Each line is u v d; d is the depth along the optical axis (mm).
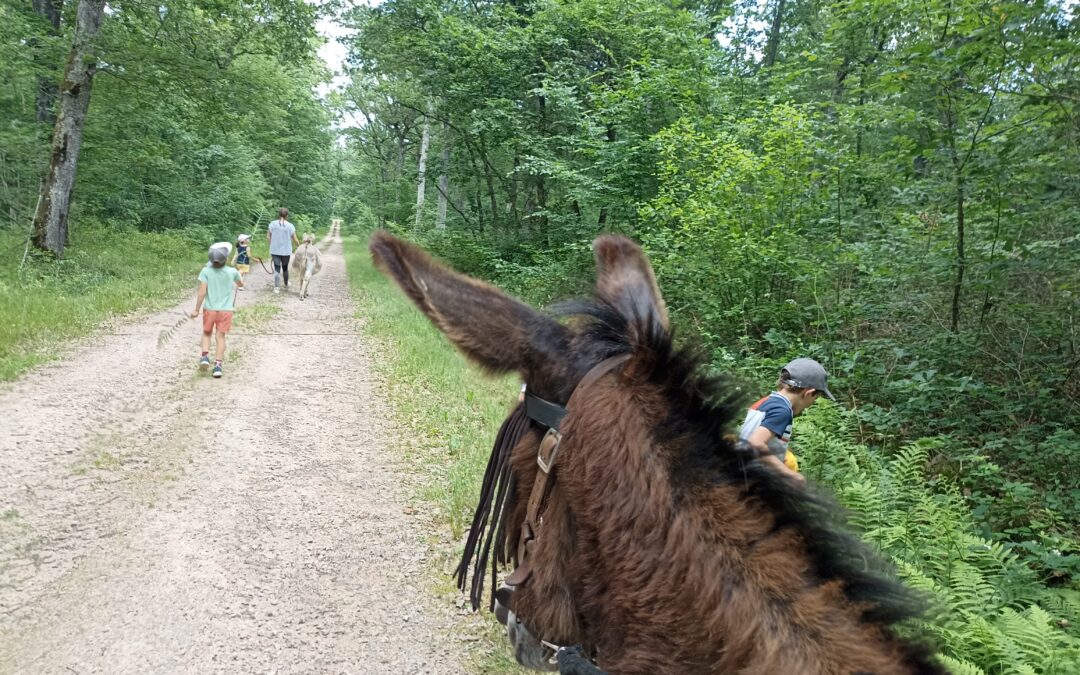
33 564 4941
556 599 1448
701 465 1276
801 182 10086
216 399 8805
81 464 6559
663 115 15242
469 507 6086
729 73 16531
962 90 7406
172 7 17875
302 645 4316
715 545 1217
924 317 8789
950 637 3846
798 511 1271
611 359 1454
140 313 13562
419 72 21297
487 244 20375
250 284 19719
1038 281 8133
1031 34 6336
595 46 18234
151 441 7266
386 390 9680
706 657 1188
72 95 16828
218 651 4215
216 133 30016
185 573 4957
